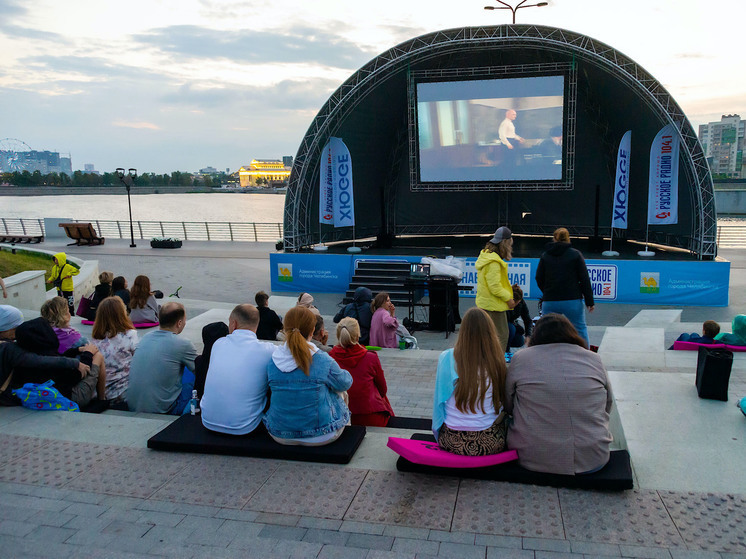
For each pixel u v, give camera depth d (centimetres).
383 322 985
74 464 407
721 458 388
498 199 2722
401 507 343
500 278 722
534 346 378
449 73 2200
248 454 414
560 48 1902
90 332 1013
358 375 514
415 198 2780
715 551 293
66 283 1567
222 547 309
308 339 423
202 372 531
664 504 337
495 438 373
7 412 501
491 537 311
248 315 450
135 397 537
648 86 1852
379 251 2278
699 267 1764
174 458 415
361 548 305
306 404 403
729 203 6381
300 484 374
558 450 353
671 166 1875
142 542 315
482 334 370
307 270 2048
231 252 2980
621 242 2506
